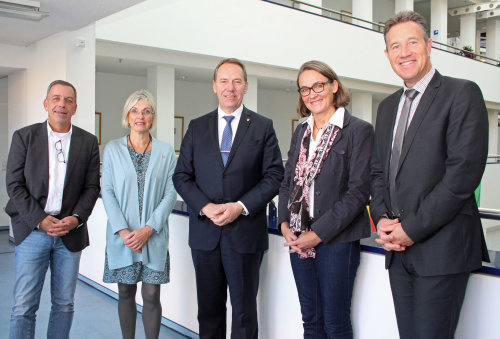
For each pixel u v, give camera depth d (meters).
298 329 2.40
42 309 3.60
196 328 3.05
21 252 2.37
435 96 1.59
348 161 1.96
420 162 1.58
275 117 12.91
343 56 10.09
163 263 2.53
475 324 1.78
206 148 2.34
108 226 2.51
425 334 1.54
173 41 7.36
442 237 1.53
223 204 2.23
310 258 2.03
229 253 2.25
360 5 11.62
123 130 9.88
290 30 9.01
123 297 2.53
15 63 5.86
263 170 2.36
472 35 15.15
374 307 2.08
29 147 2.38
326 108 2.02
